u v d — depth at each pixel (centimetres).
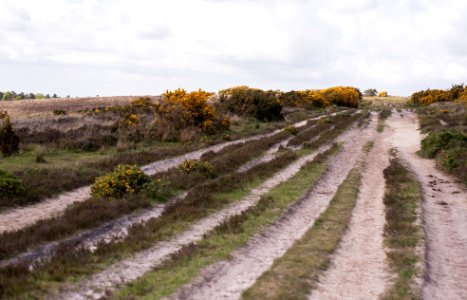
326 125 3819
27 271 803
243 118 4041
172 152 2270
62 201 1372
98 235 1082
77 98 7438
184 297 744
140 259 923
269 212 1299
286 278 827
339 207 1385
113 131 2700
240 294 762
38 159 1881
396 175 1794
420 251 968
